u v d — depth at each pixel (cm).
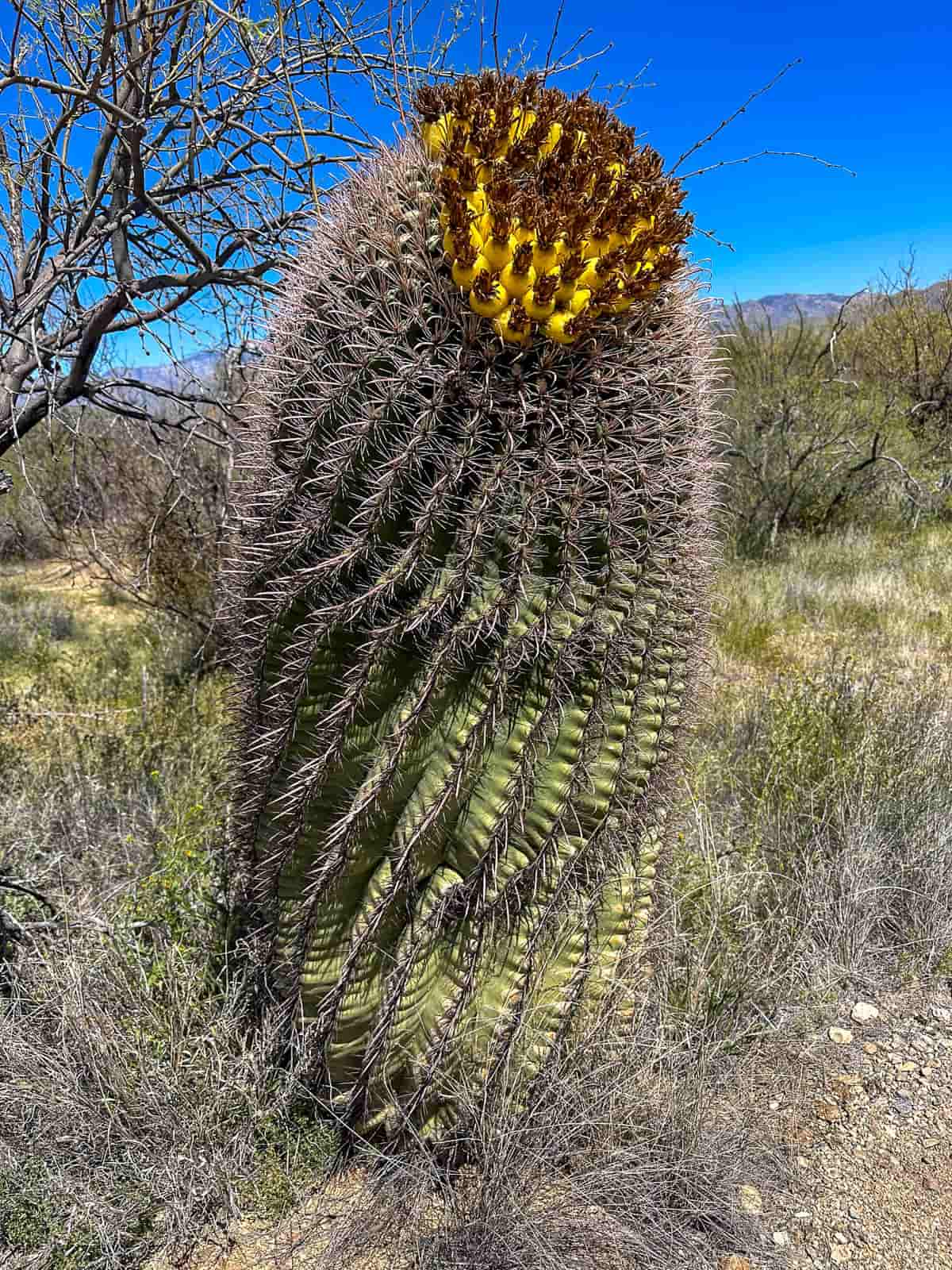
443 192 183
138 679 674
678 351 200
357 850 209
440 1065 221
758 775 436
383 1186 227
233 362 354
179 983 261
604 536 193
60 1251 209
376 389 188
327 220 207
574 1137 233
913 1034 303
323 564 193
